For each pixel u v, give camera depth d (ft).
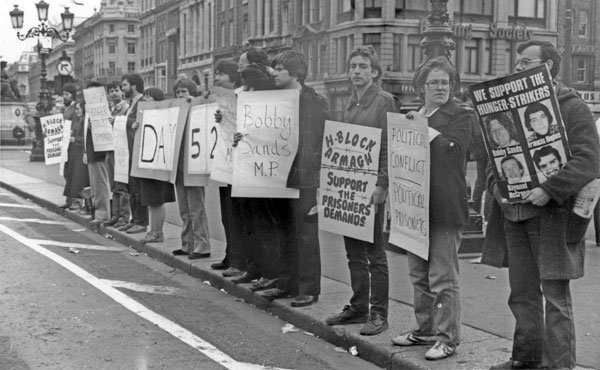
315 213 21.44
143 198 32.35
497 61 133.18
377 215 18.44
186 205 29.55
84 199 43.37
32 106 151.74
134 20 365.61
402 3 122.52
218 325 21.17
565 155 13.94
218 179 25.11
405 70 123.65
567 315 14.70
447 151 16.21
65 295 24.20
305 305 21.67
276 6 127.65
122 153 35.55
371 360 17.99
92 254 31.99
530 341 15.46
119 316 21.83
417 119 16.56
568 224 14.37
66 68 104.99
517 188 14.44
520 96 14.14
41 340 19.31
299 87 21.76
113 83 37.58
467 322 19.92
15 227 39.60
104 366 17.38
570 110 14.14
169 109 30.01
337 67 109.40
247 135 21.85
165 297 24.40
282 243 22.47
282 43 123.44
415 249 16.98
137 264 30.07
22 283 25.77
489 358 16.70
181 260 28.96
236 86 26.58
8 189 60.85
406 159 17.08
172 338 19.77
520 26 133.80
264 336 20.16
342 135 19.16
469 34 130.11
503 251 15.83
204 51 203.21
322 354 18.63
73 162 43.34
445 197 16.40
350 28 114.32
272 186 21.53
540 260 14.55
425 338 17.75
